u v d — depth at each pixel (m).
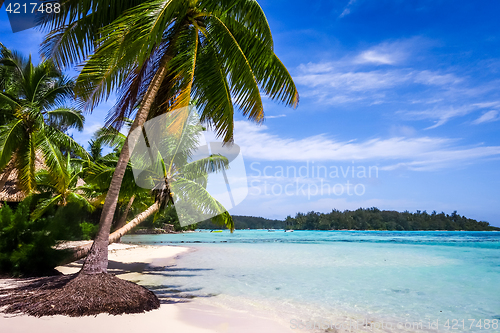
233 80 7.45
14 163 13.65
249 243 35.91
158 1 5.86
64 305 5.13
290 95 8.14
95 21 7.05
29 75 14.10
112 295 5.62
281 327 5.61
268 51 7.23
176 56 6.97
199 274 11.95
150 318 5.30
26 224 9.08
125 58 5.64
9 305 5.13
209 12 7.32
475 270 13.88
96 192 20.33
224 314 6.24
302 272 12.78
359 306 7.39
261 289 9.17
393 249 26.66
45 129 14.35
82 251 9.92
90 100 6.32
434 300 8.09
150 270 12.77
